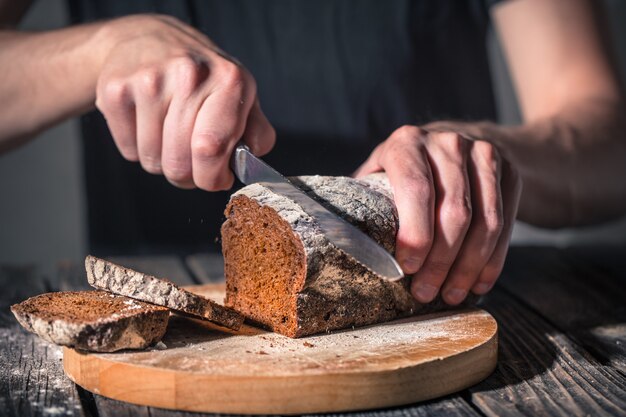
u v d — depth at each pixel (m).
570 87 1.16
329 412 0.61
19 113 0.92
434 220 0.72
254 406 0.60
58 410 0.61
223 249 0.76
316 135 1.16
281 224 0.70
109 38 0.84
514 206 0.78
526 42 1.19
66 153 1.51
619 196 1.08
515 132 1.03
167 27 0.81
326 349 0.66
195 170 0.75
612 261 1.05
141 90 0.75
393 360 0.63
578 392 0.64
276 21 1.15
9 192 1.50
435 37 1.19
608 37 1.21
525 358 0.71
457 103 1.21
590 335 0.77
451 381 0.64
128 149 0.80
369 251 0.66
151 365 0.62
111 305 0.68
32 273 0.99
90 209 1.20
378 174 0.78
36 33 0.96
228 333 0.71
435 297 0.76
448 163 0.74
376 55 1.16
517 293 0.90
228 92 0.74
